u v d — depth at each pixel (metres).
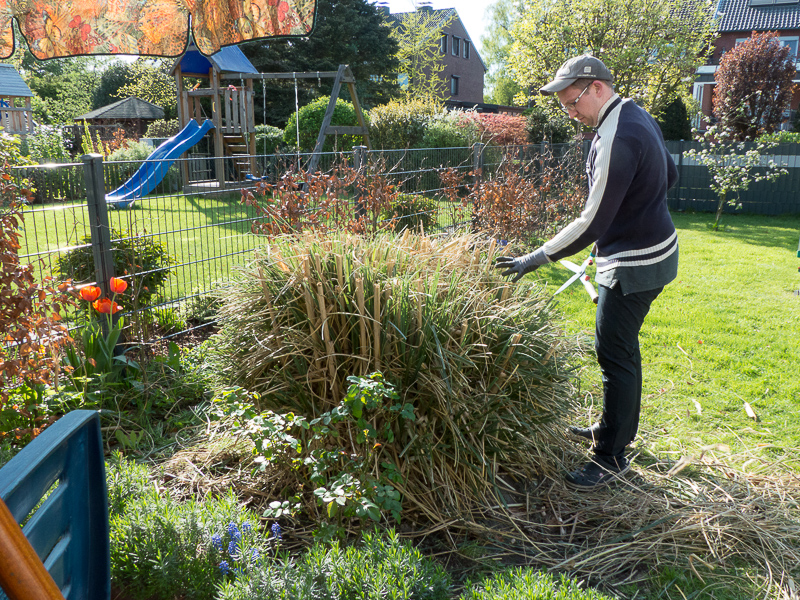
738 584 2.17
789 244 9.16
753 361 4.29
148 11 3.01
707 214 13.01
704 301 5.88
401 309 2.57
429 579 1.80
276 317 2.77
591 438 3.17
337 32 25.47
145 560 1.94
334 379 2.58
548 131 16.38
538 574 1.81
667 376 4.05
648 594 2.12
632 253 2.63
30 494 0.90
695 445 3.18
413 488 2.51
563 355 3.01
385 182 5.68
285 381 2.68
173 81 26.67
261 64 24.33
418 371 2.55
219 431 3.07
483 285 3.00
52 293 3.01
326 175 4.84
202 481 2.68
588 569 2.25
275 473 2.66
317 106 15.45
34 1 2.94
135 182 9.31
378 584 1.69
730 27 25.95
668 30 15.86
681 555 2.32
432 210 7.11
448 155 8.38
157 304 4.53
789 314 5.45
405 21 34.19
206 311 4.93
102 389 3.31
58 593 0.72
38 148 14.73
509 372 2.73
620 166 2.47
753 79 16.52
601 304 2.76
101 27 3.04
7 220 2.92
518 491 2.73
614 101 2.57
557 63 16.55
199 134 13.16
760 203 12.88
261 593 1.71
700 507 2.58
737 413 3.53
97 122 27.91
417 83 32.88
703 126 23.19
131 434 3.06
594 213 2.54
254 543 2.02
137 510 2.07
